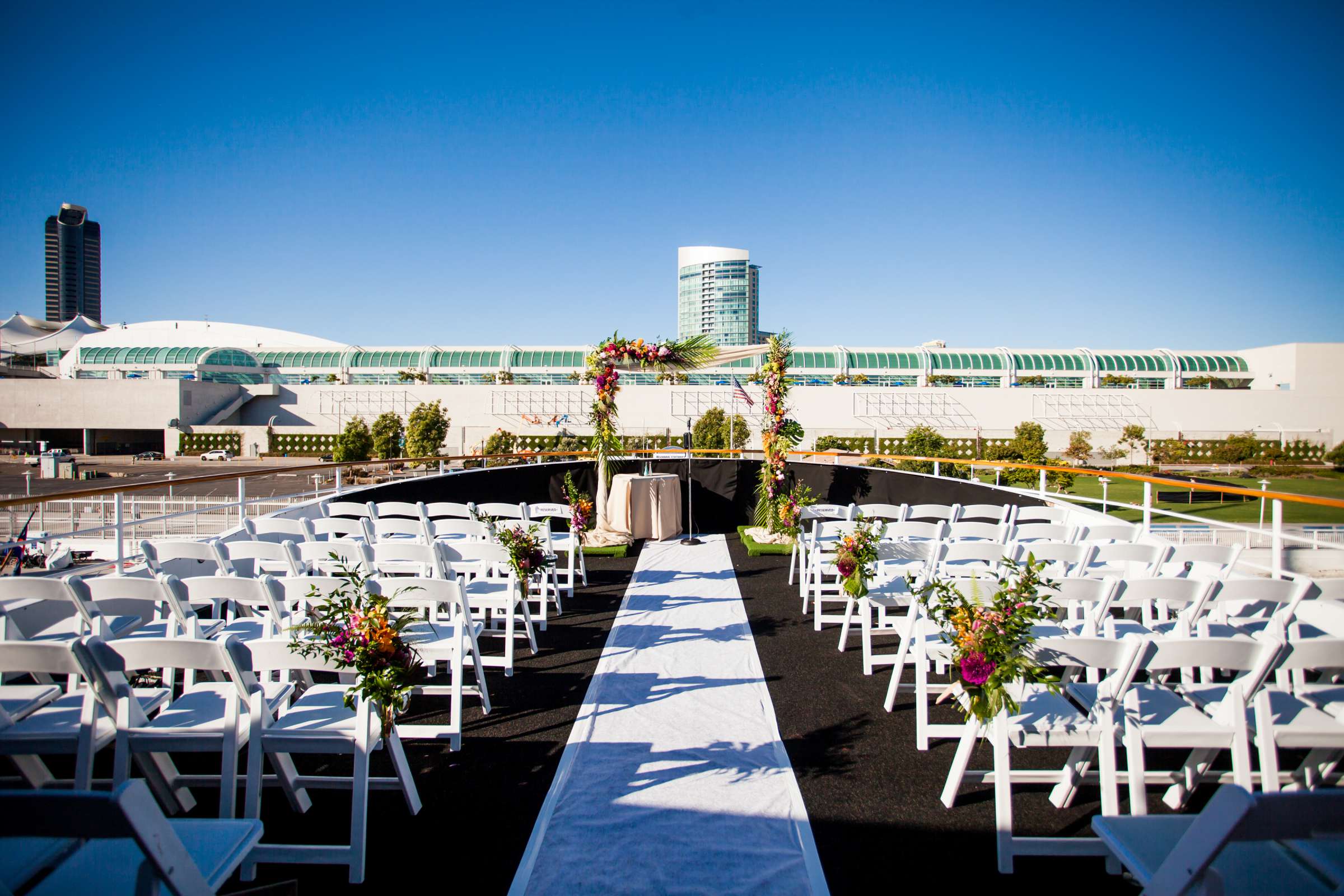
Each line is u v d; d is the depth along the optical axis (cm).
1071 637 258
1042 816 291
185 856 154
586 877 250
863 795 307
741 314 18025
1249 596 324
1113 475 578
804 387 4831
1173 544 413
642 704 411
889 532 582
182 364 5197
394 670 260
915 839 275
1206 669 369
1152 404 4850
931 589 327
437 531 587
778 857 262
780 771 329
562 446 4381
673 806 297
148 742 256
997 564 420
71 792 135
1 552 763
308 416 4956
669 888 244
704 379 4834
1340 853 184
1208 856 146
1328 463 4375
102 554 1455
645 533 1019
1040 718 276
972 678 264
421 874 254
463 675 465
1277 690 300
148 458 4631
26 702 291
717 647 520
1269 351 5388
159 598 321
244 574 444
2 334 9431
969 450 4109
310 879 252
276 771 308
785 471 1030
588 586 728
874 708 405
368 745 258
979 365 5384
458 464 3725
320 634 268
